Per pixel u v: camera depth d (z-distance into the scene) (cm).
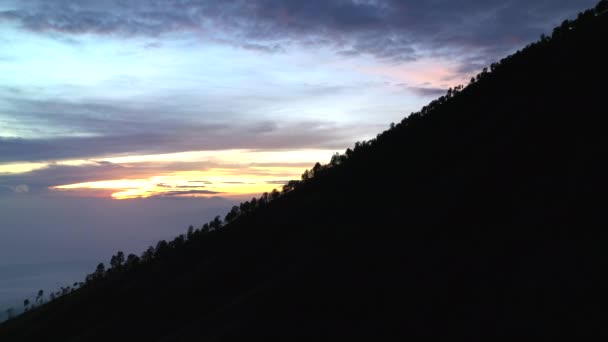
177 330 8725
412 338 4491
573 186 5684
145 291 12606
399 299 5278
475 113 11650
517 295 4344
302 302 6278
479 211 6488
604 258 4184
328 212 11219
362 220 8825
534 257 4778
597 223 4734
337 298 5969
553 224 5175
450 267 5419
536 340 3719
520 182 6650
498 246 5350
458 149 9762
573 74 9475
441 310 4709
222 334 6294
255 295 7288
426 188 8681
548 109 8588
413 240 6650
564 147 6856
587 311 3741
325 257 7606
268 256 10400
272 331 5831
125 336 9612
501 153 8056
